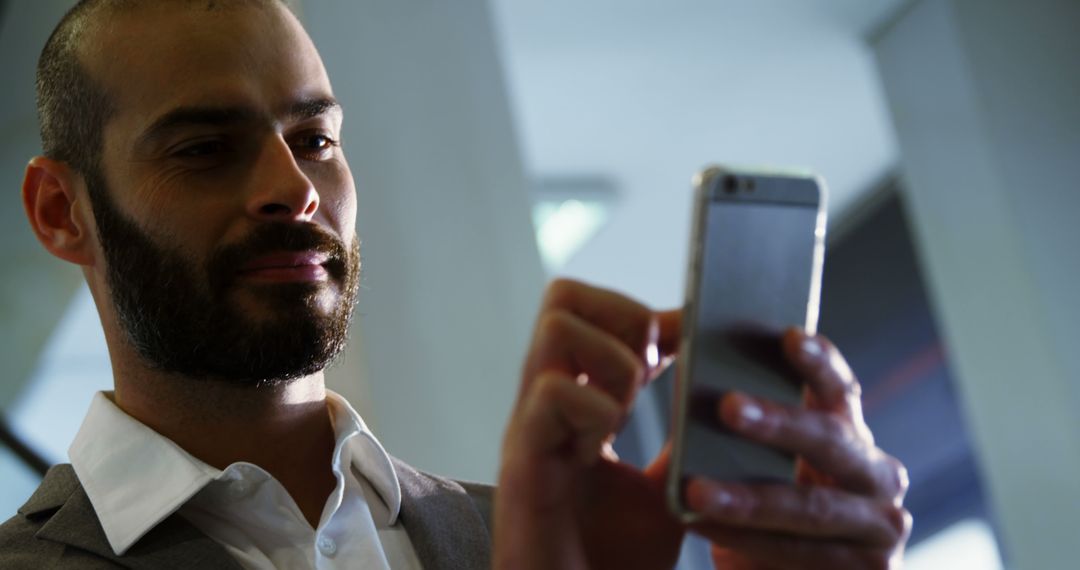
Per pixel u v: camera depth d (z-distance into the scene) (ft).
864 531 2.30
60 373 9.74
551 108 16.29
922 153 14.66
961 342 14.23
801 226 2.43
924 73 14.65
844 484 2.33
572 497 2.49
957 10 14.12
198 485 3.28
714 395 2.30
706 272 2.31
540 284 8.61
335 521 3.43
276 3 3.56
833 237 21.26
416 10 8.68
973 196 14.07
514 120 8.89
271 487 3.35
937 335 20.07
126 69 3.42
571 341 2.34
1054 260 13.62
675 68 15.80
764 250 2.38
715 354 2.31
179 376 3.38
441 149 8.49
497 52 8.98
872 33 15.31
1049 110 14.02
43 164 3.67
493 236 8.50
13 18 9.57
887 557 2.36
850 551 2.35
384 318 7.79
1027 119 13.94
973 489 20.15
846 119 17.84
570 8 14.06
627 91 16.20
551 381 2.25
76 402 9.73
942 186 14.44
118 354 3.55
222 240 3.28
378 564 3.38
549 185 18.21
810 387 2.38
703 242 2.31
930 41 14.52
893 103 15.10
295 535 3.37
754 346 2.36
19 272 9.87
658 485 2.60
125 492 3.33
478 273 8.32
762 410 2.20
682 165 18.30
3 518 9.49
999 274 13.80
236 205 3.30
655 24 14.69
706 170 2.33
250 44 3.42
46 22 9.33
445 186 8.41
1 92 9.78
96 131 3.47
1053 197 13.76
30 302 9.86
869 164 19.53
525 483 2.29
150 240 3.33
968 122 14.07
